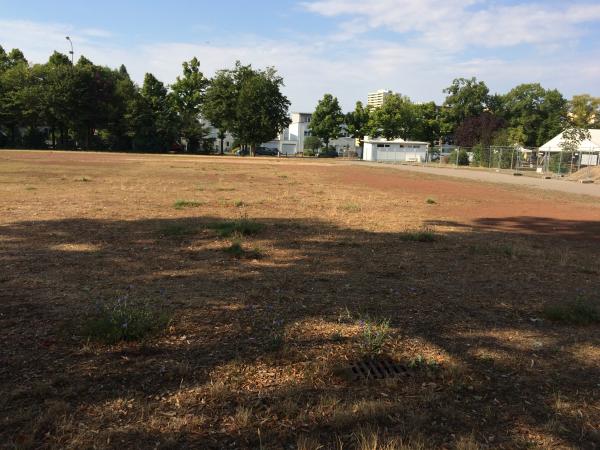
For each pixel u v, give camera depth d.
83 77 74.38
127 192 16.69
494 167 52.53
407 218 12.66
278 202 15.20
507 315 5.17
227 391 3.40
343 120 100.00
